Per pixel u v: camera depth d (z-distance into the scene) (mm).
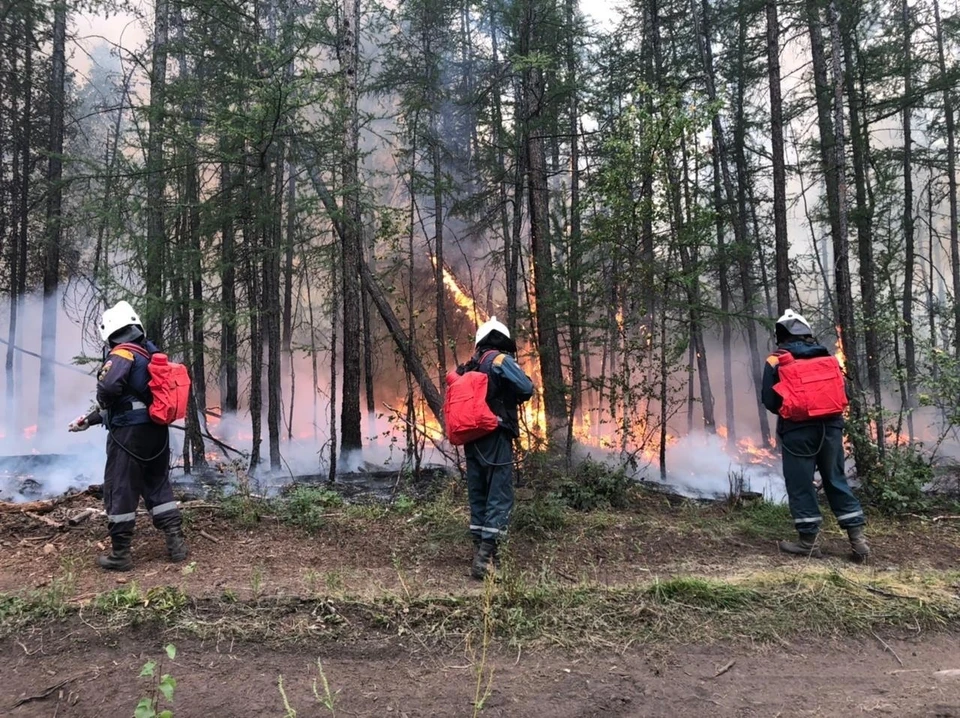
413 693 2607
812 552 4422
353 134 7219
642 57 11219
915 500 5738
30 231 11781
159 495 4016
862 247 12141
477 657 2914
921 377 6438
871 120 12328
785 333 4750
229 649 2887
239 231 7648
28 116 11281
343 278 7586
